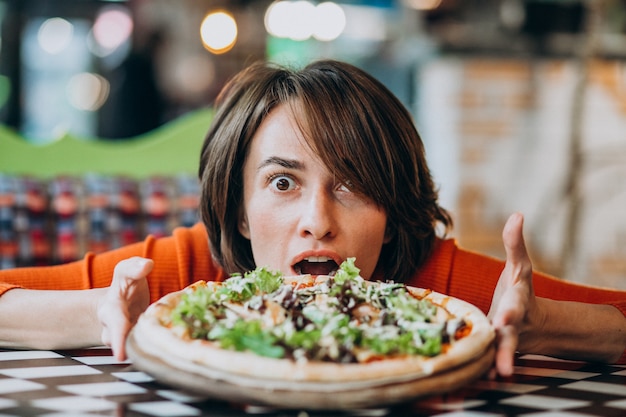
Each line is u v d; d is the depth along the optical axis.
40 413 0.92
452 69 4.20
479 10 4.63
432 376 0.91
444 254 1.64
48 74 6.47
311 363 0.90
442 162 4.32
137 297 1.18
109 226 2.38
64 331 1.28
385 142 1.41
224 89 1.64
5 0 5.89
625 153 4.30
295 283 1.26
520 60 4.21
